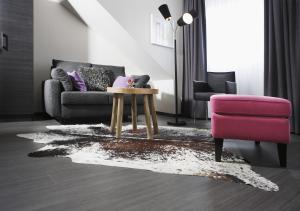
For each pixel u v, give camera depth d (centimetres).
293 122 272
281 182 112
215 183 108
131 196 94
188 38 414
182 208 85
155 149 166
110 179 111
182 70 432
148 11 378
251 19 344
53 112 289
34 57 380
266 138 138
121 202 88
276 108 136
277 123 136
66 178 111
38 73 385
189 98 411
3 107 324
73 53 413
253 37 341
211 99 148
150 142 189
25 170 121
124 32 361
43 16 387
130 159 141
